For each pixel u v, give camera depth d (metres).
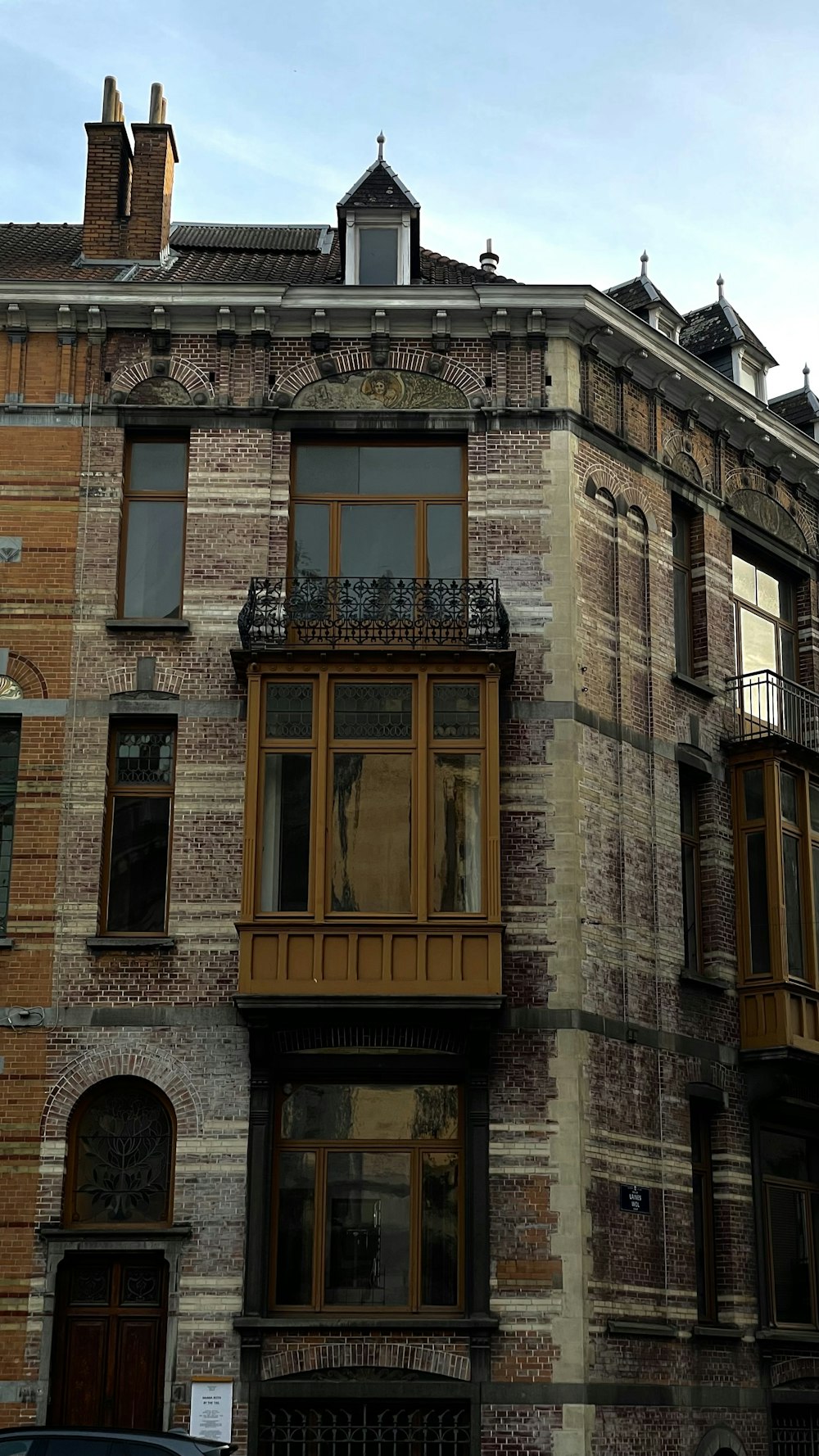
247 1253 18.64
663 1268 19.80
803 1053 21.59
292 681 19.94
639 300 23.89
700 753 22.27
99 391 21.50
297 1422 18.47
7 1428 14.53
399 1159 19.33
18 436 21.36
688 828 22.27
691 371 23.09
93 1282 19.00
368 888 19.44
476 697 20.00
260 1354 18.44
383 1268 19.03
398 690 19.98
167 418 21.38
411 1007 18.92
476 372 21.67
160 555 21.27
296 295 21.47
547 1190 18.89
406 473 21.64
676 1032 20.86
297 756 19.78
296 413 21.41
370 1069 19.38
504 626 20.30
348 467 21.64
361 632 20.38
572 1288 18.59
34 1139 19.11
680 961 21.16
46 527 21.05
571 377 21.80
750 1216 21.25
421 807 19.56
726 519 23.86
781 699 23.77
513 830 20.08
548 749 20.34
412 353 21.70
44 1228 18.81
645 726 21.62
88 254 23.50
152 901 20.08
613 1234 19.30
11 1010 19.45
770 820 22.19
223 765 20.19
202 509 21.08
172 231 25.72
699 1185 21.00
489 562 21.02
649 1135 20.11
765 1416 20.64
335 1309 18.84
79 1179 19.27
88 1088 19.31
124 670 20.53
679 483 23.11
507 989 19.55
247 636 20.12
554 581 20.95
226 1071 19.25
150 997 19.50
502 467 21.36
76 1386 18.67
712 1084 21.16
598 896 20.25
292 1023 19.16
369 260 22.58
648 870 21.05
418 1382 18.39
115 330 21.70
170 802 20.36
